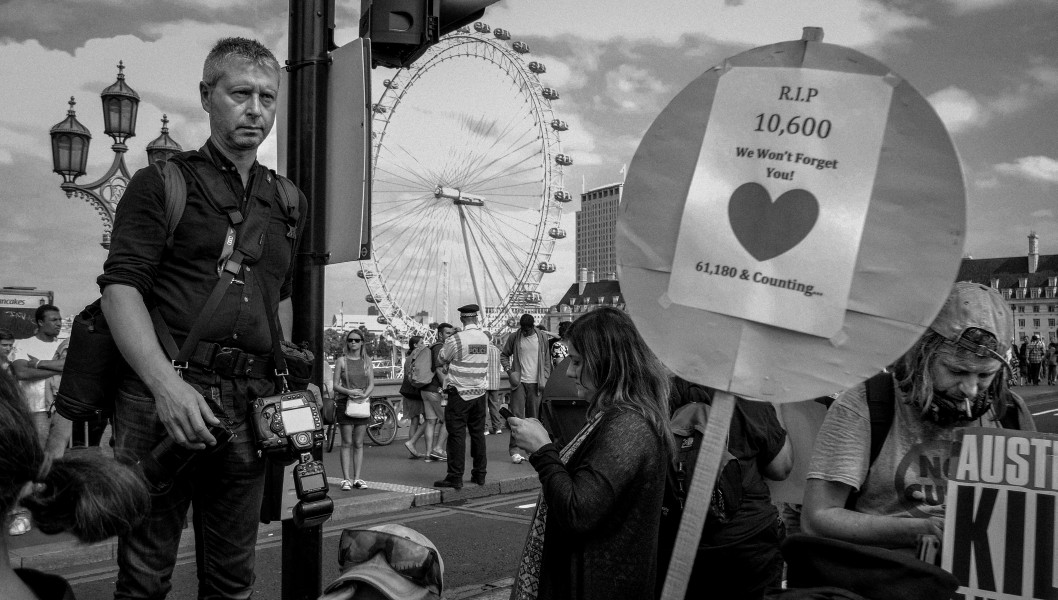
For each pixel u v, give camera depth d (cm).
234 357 221
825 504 214
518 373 1206
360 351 890
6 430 99
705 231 168
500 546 655
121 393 215
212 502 227
